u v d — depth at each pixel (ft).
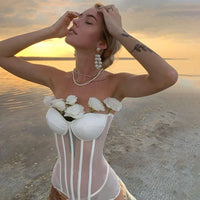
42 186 12.11
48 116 4.98
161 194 11.47
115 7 4.76
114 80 4.90
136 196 11.24
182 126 22.99
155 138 19.49
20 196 11.23
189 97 37.93
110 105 4.57
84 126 4.50
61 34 5.15
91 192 4.97
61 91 5.25
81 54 4.91
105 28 4.68
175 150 17.03
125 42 4.15
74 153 4.81
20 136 18.63
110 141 18.48
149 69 3.91
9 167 13.98
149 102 33.22
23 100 30.55
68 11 5.10
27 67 5.41
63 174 5.11
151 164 14.70
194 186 12.29
